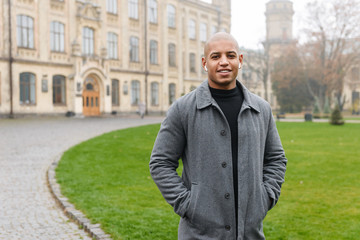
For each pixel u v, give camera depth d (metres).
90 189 7.83
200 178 2.41
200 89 2.52
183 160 2.60
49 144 14.94
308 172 10.02
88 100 37.84
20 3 31.77
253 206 2.41
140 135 18.23
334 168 10.61
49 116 33.88
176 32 50.31
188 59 52.84
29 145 14.57
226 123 2.42
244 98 2.54
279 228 5.63
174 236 5.20
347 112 71.00
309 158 12.39
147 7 45.59
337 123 29.56
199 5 54.34
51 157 12.06
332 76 52.78
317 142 17.27
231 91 2.54
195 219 2.38
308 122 33.88
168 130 2.52
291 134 21.34
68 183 8.34
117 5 41.78
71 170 9.82
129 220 5.82
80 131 20.20
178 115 2.51
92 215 6.03
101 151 13.03
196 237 2.40
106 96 39.19
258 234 2.45
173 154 2.53
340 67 54.81
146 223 5.71
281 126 28.00
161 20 47.72
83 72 36.25
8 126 22.61
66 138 16.94
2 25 30.64
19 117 31.56
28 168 10.30
